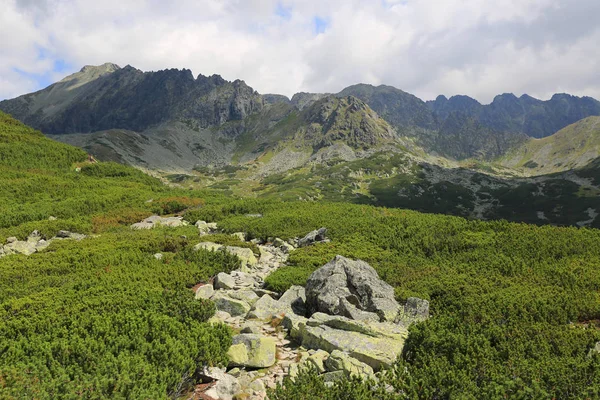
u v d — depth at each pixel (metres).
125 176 52.25
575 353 9.05
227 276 15.88
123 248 20.14
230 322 12.08
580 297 13.23
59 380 6.66
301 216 30.41
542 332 10.04
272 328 11.60
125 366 7.27
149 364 7.54
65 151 55.50
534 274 16.28
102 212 32.47
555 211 162.38
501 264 17.66
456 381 7.13
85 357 7.88
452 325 10.37
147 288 13.38
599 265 16.92
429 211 176.38
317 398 6.74
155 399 6.47
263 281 16.75
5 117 63.31
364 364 8.51
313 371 7.75
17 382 6.37
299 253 21.19
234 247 20.95
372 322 10.95
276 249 23.83
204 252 18.95
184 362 7.71
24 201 35.06
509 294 13.48
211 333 9.27
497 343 9.59
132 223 30.08
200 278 16.17
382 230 25.47
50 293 12.92
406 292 14.01
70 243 21.81
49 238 24.80
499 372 7.69
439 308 12.97
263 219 29.98
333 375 8.05
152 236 23.34
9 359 7.66
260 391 7.76
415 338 9.48
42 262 17.62
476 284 15.11
